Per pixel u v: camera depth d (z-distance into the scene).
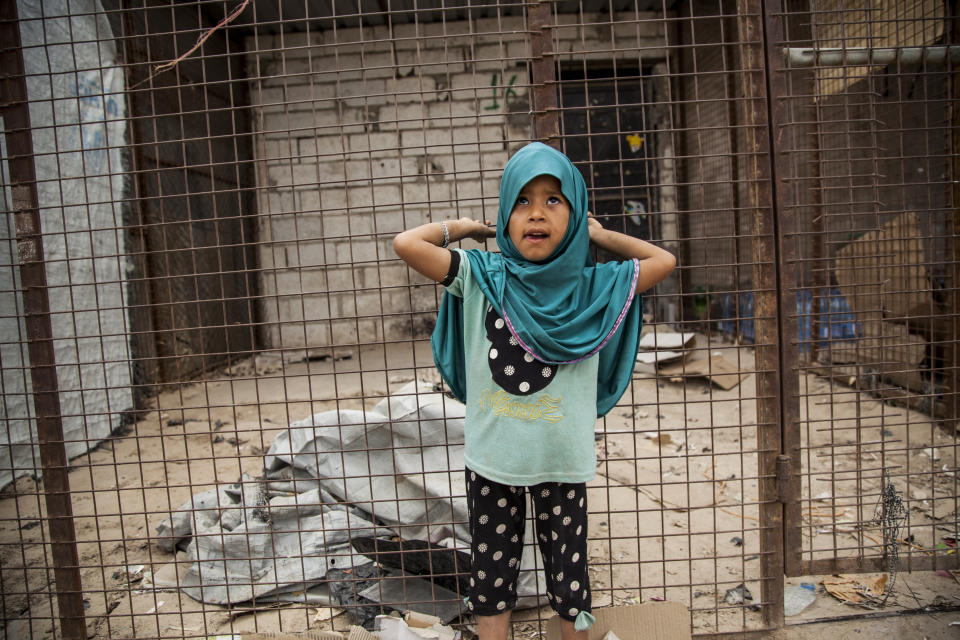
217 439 4.52
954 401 2.20
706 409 4.82
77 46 4.64
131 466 4.00
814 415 4.45
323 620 2.27
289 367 7.02
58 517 2.07
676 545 2.75
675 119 7.94
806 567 2.13
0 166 2.00
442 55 7.68
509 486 1.78
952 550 2.20
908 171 4.30
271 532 2.08
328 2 6.85
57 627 2.29
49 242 4.25
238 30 7.49
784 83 2.02
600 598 2.36
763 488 2.08
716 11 7.00
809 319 5.25
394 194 7.88
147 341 5.54
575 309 1.71
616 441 4.14
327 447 2.77
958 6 3.40
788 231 2.03
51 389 2.04
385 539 2.28
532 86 1.88
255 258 7.82
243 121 7.66
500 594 1.76
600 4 7.64
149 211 5.64
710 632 2.12
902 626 2.12
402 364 6.78
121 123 5.25
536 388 1.69
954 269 3.76
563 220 1.66
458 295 1.78
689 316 8.07
